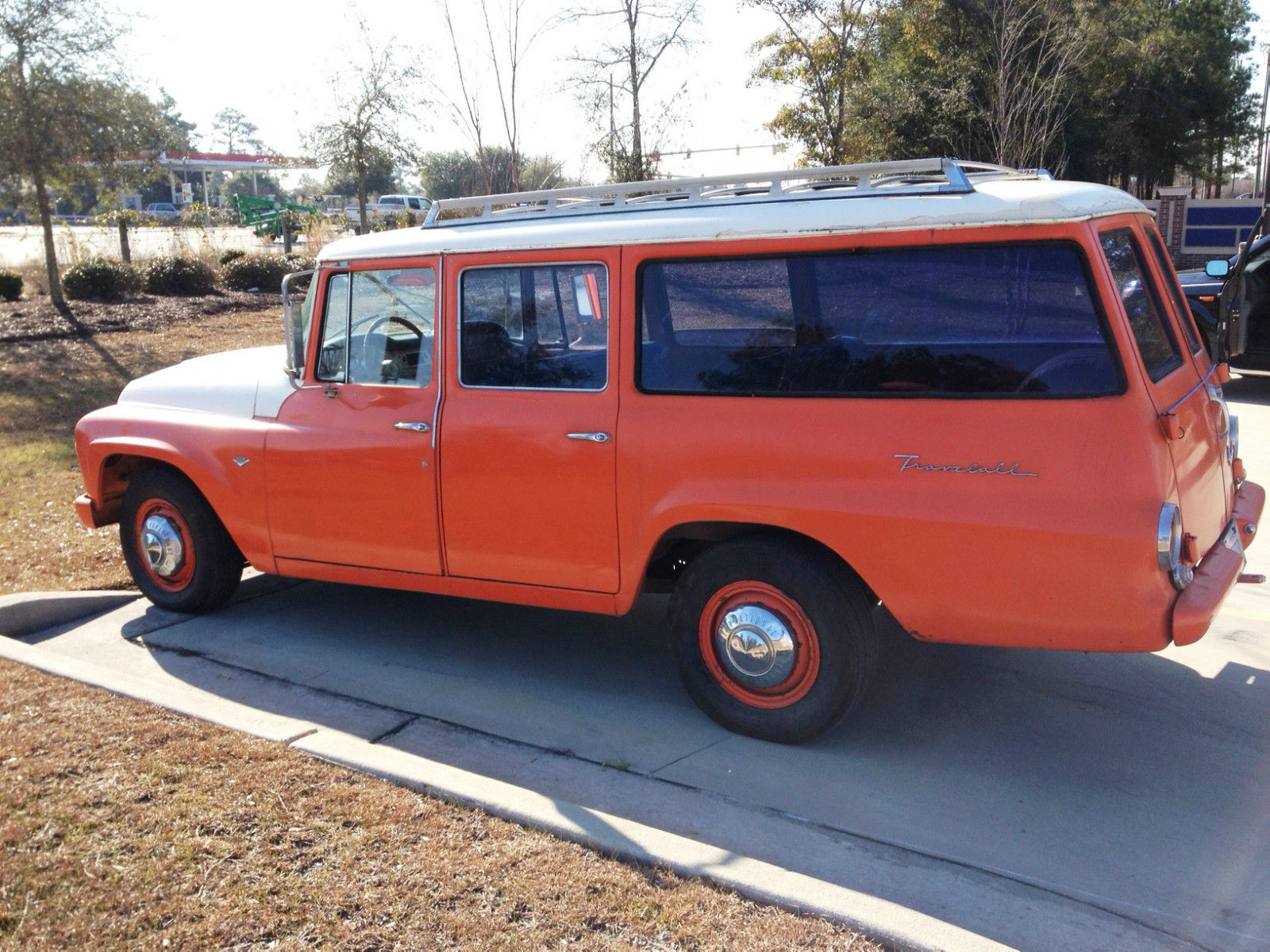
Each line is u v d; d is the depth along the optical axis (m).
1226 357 6.29
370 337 4.95
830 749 4.20
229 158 65.25
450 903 3.04
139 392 5.89
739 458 4.02
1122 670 4.93
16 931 2.94
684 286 4.13
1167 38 30.94
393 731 4.40
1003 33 20.19
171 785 3.70
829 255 3.86
